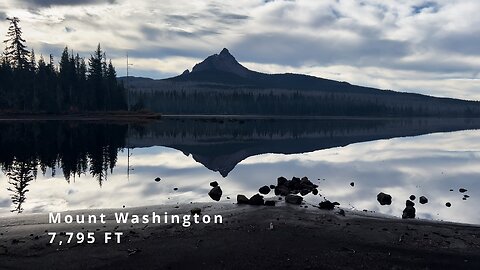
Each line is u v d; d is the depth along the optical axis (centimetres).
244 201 1587
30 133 4872
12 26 9044
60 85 9544
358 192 1955
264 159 3256
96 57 10169
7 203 1595
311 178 2344
